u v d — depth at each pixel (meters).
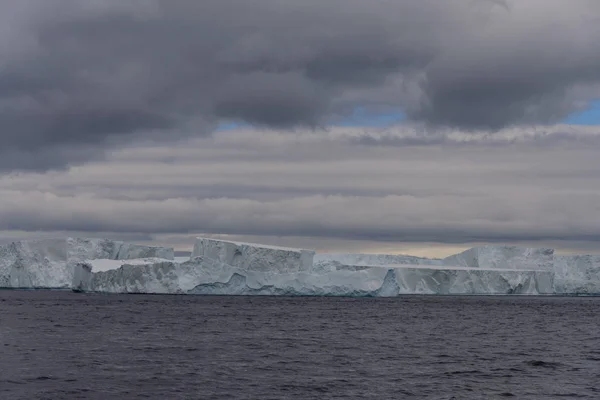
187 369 56.59
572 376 55.34
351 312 141.75
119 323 103.06
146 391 47.38
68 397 45.19
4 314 122.56
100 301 170.00
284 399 45.19
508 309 170.25
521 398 46.31
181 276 180.50
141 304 157.62
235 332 90.75
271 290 182.25
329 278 186.75
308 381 51.69
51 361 60.12
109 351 67.69
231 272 179.38
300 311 141.00
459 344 79.81
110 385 49.28
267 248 188.75
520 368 59.47
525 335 94.25
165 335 84.88
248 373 55.03
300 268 189.50
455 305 185.75
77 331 89.25
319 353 68.50
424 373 56.16
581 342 84.50
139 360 61.41
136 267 185.00
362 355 67.38
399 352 70.38
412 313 143.38
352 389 48.78
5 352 66.12
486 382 52.22
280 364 60.19
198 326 99.31
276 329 96.56
